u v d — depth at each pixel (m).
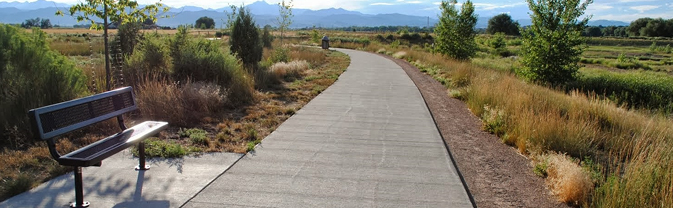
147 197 3.73
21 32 6.53
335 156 5.13
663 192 3.58
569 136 5.75
